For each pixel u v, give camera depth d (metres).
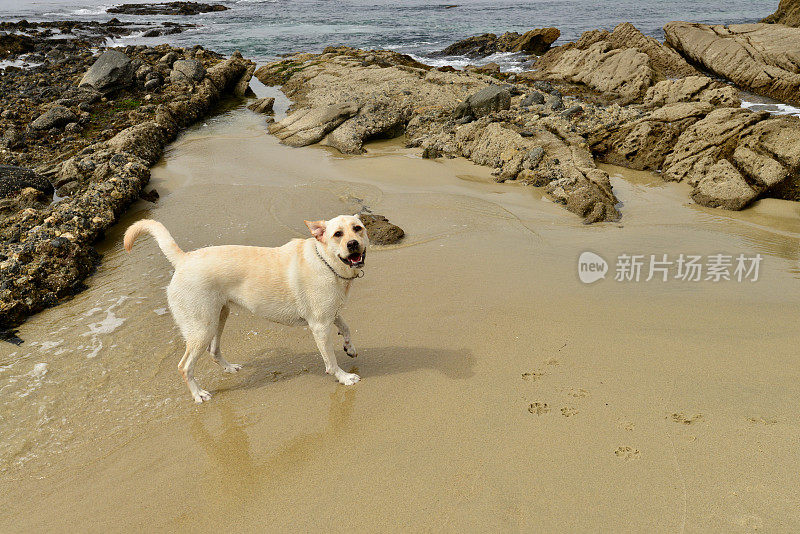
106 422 2.37
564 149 5.61
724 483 1.87
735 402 2.24
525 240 4.02
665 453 2.01
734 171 4.79
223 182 5.51
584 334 2.79
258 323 3.06
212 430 2.30
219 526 1.85
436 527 1.79
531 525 1.77
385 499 1.90
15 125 7.28
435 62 13.22
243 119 8.33
